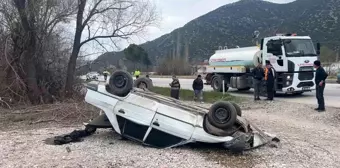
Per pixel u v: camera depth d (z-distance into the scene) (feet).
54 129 35.47
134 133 27.43
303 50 61.77
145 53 239.09
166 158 23.94
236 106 29.60
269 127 36.50
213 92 75.56
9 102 54.39
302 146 27.50
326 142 29.27
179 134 26.03
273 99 59.88
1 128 36.32
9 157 24.38
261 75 58.23
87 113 41.98
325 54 143.02
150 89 35.99
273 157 24.38
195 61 236.84
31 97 57.82
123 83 27.78
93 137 30.76
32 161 23.34
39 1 57.21
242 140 24.57
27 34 57.93
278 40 61.67
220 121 25.26
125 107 27.40
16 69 58.44
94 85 28.84
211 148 26.68
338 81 101.45
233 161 23.41
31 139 30.42
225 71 77.05
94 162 22.97
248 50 71.31
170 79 166.09
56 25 63.98
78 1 62.59
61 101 58.85
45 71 63.00
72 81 64.28
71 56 64.90
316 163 23.07
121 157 24.17
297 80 60.95
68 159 23.71
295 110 47.55
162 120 26.37
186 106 27.30
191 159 23.77
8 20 58.13
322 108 45.29
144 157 24.17
